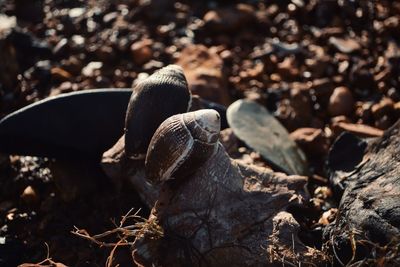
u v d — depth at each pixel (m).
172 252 0.16
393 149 0.17
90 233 0.18
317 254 0.16
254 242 0.16
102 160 0.18
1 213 0.19
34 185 0.20
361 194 0.16
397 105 0.21
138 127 0.17
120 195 0.19
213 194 0.16
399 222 0.15
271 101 0.23
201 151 0.16
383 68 0.23
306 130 0.21
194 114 0.16
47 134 0.19
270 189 0.17
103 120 0.19
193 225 0.16
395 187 0.16
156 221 0.16
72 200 0.19
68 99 0.19
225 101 0.22
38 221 0.19
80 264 0.17
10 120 0.19
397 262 0.15
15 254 0.18
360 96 0.23
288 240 0.16
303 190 0.17
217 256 0.16
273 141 0.20
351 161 0.18
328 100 0.23
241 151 0.20
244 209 0.16
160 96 0.17
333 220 0.18
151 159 0.16
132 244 0.16
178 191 0.17
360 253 0.16
